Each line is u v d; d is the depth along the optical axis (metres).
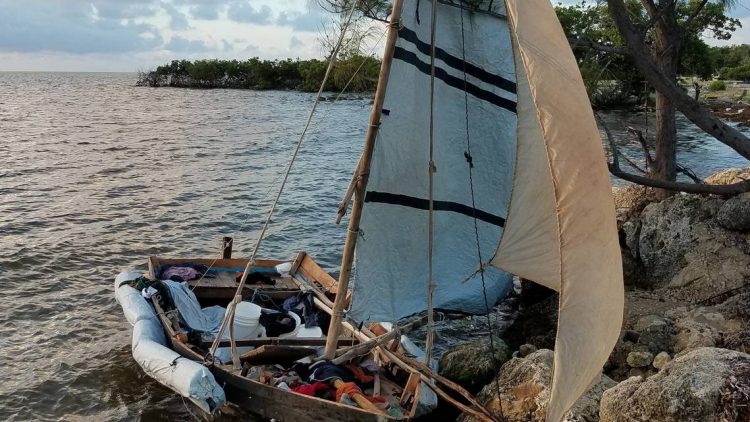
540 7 7.24
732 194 12.94
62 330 14.21
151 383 12.07
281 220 24.06
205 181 30.33
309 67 120.94
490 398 9.94
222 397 9.95
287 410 9.50
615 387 8.50
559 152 6.73
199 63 144.00
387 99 9.73
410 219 10.48
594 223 6.65
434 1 9.25
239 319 11.61
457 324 14.70
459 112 10.49
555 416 6.72
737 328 10.58
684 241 13.41
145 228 22.16
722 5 13.93
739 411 6.97
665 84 12.62
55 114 67.19
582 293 6.66
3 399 11.43
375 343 10.49
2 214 22.97
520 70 8.83
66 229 21.52
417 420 10.42
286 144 44.66
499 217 11.26
